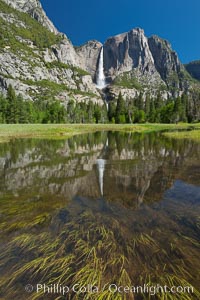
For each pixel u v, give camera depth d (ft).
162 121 303.27
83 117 351.05
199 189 28.09
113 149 68.08
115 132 159.43
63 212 20.94
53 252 13.93
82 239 15.60
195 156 53.26
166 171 38.27
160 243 15.06
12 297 10.54
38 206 22.56
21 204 23.13
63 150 66.23
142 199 24.61
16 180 33.04
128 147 72.38
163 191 27.45
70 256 13.47
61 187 29.40
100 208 21.99
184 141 84.48
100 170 39.60
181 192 26.96
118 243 15.02
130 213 20.62
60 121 311.88
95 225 17.98
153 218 19.44
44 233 16.58
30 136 113.70
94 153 60.34
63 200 24.43
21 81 525.34
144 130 176.65
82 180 32.94
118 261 12.90
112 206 22.54
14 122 257.75
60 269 12.25
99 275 11.69
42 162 47.32
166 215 20.11
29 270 12.23
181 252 13.96
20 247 14.62
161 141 87.81
